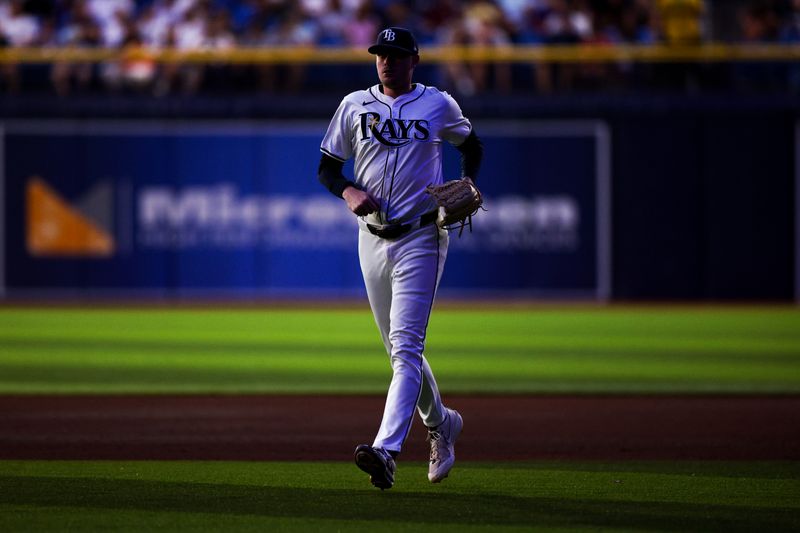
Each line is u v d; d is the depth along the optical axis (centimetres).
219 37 7456
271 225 7212
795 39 7575
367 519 1727
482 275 7219
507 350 4541
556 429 2712
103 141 7188
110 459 2288
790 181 7125
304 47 7381
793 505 1845
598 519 1736
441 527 1677
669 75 7388
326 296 7212
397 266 1995
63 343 4753
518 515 1762
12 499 1869
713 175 7144
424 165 1994
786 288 7150
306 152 7206
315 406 3081
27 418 2855
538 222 7206
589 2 7581
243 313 6319
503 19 7481
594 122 7175
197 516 1742
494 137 7181
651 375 3791
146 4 7556
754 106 7112
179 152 7206
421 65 7394
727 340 4928
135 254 7212
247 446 2459
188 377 3712
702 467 2217
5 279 7188
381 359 4225
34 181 7169
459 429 2044
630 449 2442
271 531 1644
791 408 3075
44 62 7375
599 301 7200
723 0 7825
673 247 7169
